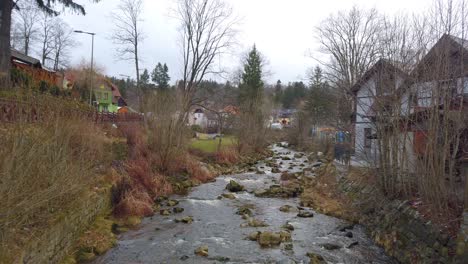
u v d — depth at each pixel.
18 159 6.32
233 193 17.69
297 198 17.06
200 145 30.50
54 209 8.44
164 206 14.59
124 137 20.20
